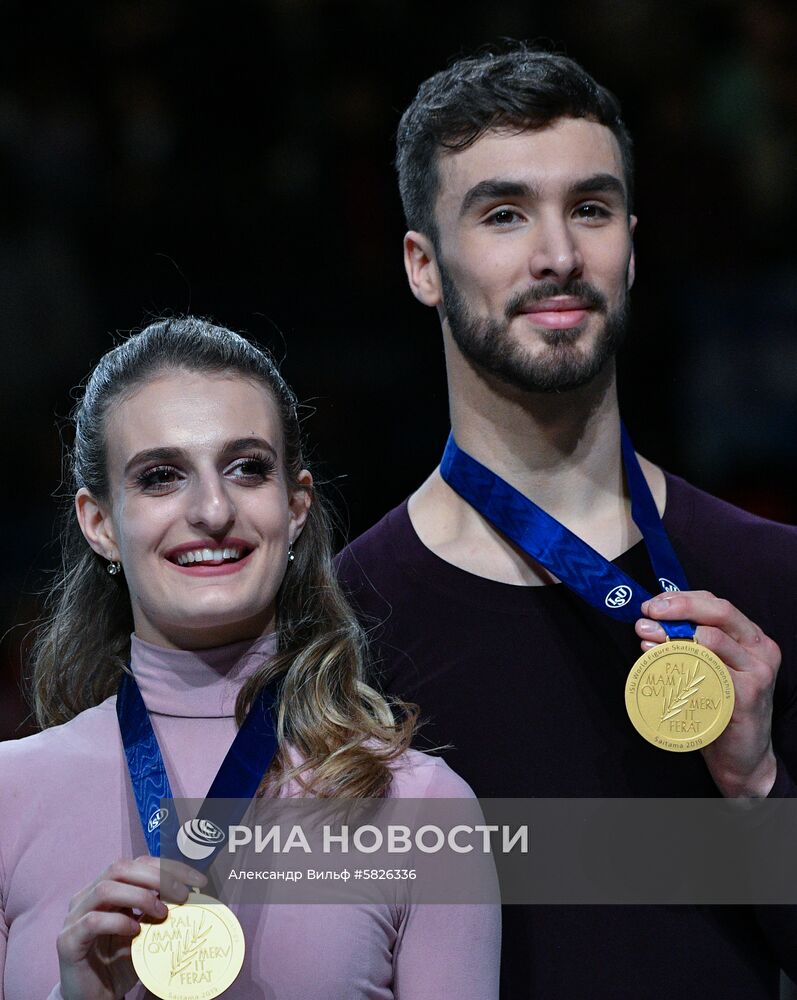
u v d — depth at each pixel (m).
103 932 5.68
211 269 17.00
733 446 15.14
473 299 7.00
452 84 7.20
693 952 6.86
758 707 6.59
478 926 6.25
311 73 17.72
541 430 7.18
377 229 17.00
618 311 7.02
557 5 17.72
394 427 15.72
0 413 15.87
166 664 6.54
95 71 17.70
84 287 16.69
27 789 6.45
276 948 5.98
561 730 7.02
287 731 6.48
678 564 7.16
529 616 7.16
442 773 6.46
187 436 6.29
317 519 7.00
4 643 13.66
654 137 17.17
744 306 16.00
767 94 17.25
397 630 7.30
